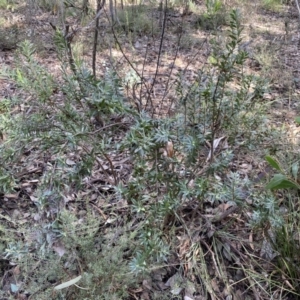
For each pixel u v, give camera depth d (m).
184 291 1.62
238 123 1.73
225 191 1.52
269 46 3.96
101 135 1.69
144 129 1.50
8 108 2.02
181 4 4.52
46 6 4.50
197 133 1.63
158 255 1.46
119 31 3.70
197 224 1.82
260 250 1.77
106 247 1.52
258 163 2.08
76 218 1.72
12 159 1.58
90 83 1.64
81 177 1.59
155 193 1.67
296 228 1.75
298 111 2.80
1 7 4.77
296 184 1.33
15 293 1.57
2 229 1.58
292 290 1.63
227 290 1.64
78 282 1.45
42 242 1.53
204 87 1.72
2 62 3.34
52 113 1.68
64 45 1.73
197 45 3.90
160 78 3.09
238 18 1.52
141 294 1.61
